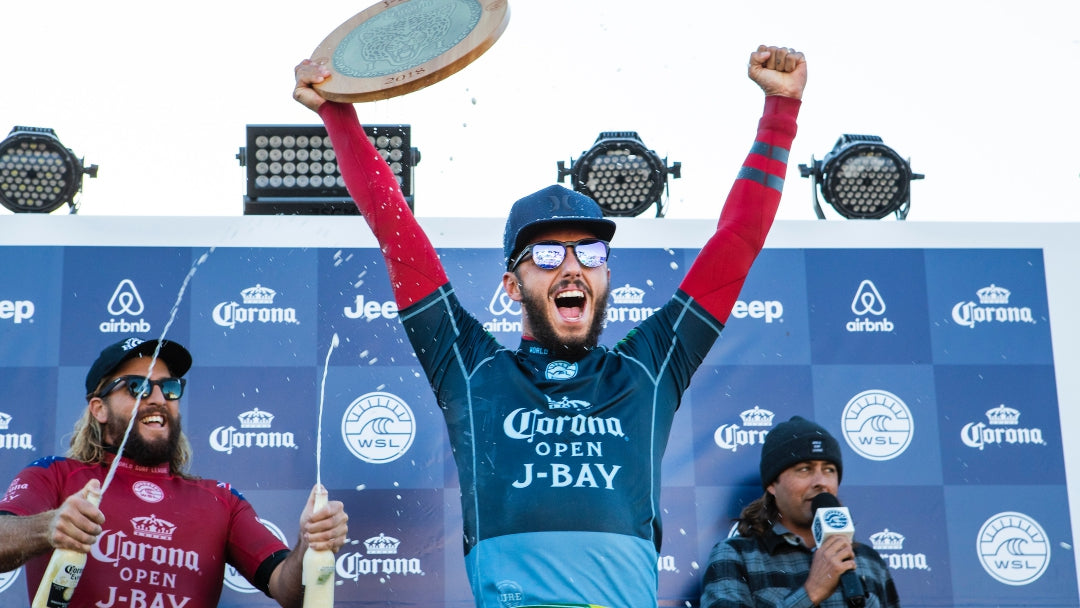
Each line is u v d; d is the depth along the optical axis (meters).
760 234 4.14
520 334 5.12
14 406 4.89
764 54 4.29
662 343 4.02
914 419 5.12
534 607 3.49
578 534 3.60
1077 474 5.09
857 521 5.01
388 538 4.89
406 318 4.01
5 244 5.02
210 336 5.04
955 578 4.97
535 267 4.09
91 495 3.70
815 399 5.12
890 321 5.22
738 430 5.07
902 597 4.94
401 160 5.50
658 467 3.83
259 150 5.45
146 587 4.15
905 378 5.16
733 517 4.99
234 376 5.00
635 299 5.20
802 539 4.57
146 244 5.09
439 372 3.96
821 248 5.27
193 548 4.28
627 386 3.88
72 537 3.63
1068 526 5.04
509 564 3.58
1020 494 5.06
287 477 4.93
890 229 5.30
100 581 4.11
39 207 5.37
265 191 5.44
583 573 3.55
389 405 5.02
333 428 4.98
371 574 4.86
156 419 4.42
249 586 4.78
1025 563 5.00
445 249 5.18
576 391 3.85
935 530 5.01
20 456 4.86
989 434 5.12
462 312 4.07
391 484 4.95
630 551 3.62
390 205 4.09
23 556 3.78
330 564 3.63
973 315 5.24
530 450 3.72
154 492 4.35
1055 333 5.24
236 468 4.92
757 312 5.20
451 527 4.92
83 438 4.44
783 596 4.41
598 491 3.66
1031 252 5.32
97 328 5.00
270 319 5.07
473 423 3.82
